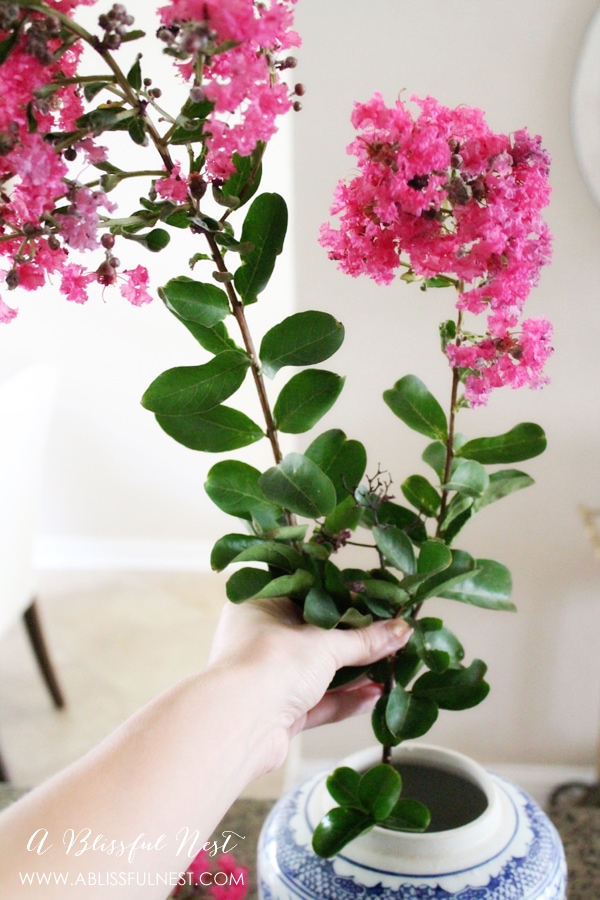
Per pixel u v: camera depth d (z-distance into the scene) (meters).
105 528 2.87
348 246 0.59
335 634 0.64
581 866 0.85
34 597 1.86
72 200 0.51
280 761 0.62
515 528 1.11
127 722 0.55
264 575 0.65
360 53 0.97
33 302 2.52
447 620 1.16
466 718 1.20
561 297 1.02
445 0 0.95
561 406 1.05
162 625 2.41
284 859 0.68
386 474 1.08
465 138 0.56
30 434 1.57
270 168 2.20
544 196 0.56
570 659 1.15
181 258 2.35
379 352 1.04
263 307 2.42
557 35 0.95
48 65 0.49
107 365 2.60
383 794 0.66
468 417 1.06
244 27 0.48
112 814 0.50
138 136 0.54
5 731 1.90
